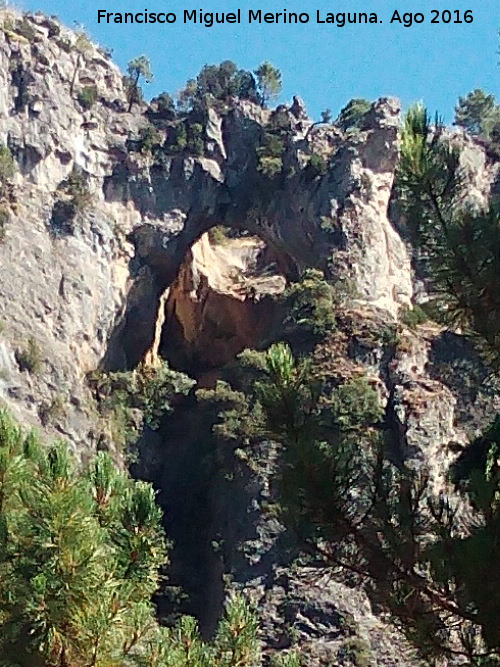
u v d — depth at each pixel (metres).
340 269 77.69
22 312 74.62
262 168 83.38
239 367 72.44
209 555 65.38
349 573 14.14
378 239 79.56
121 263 80.88
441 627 13.66
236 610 17.56
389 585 13.89
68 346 75.75
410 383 66.50
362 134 82.44
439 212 15.70
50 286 76.56
